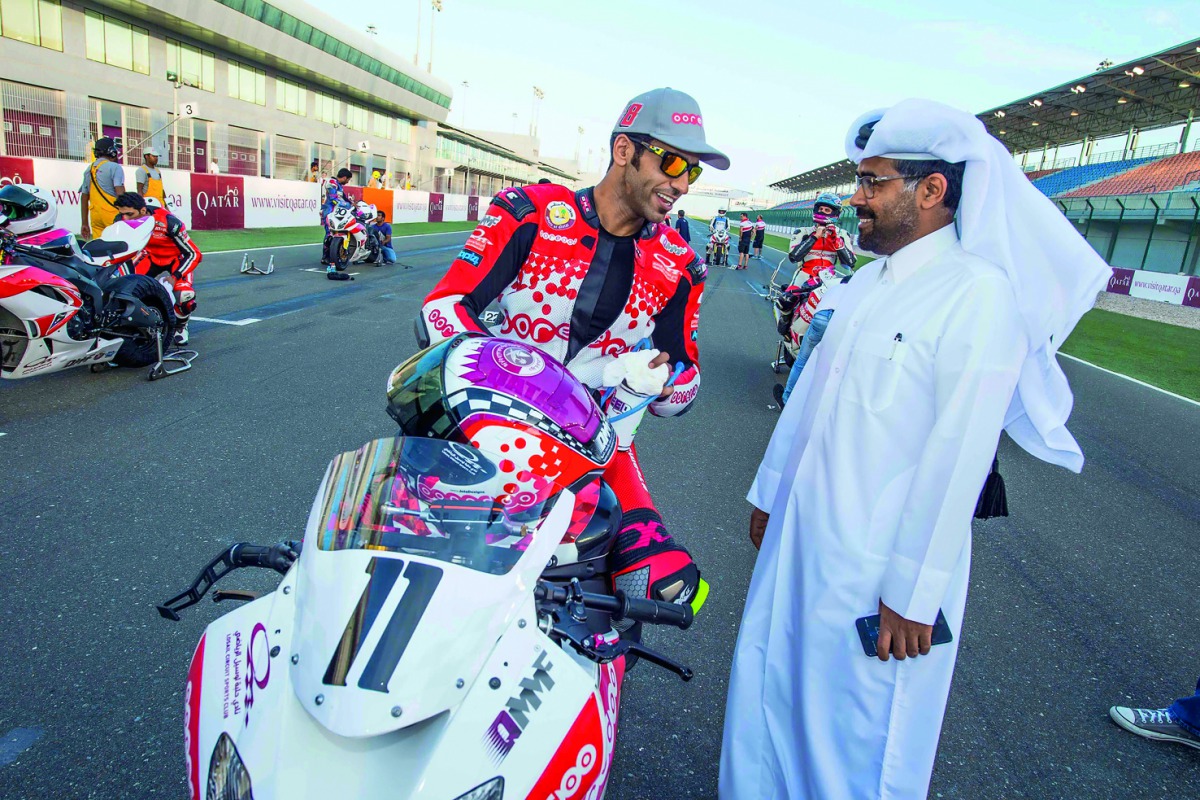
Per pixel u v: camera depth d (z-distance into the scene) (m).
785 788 2.12
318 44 41.84
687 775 2.71
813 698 2.03
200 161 35.94
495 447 1.93
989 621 4.04
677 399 2.53
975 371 1.76
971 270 1.83
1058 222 1.82
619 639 1.81
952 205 1.92
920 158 1.87
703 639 3.57
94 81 29.89
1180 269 25.66
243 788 1.46
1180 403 10.14
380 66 49.06
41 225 5.86
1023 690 3.43
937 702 1.95
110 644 3.05
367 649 1.51
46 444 4.98
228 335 8.64
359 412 6.16
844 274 9.33
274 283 12.84
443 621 1.57
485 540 1.76
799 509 2.12
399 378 2.16
